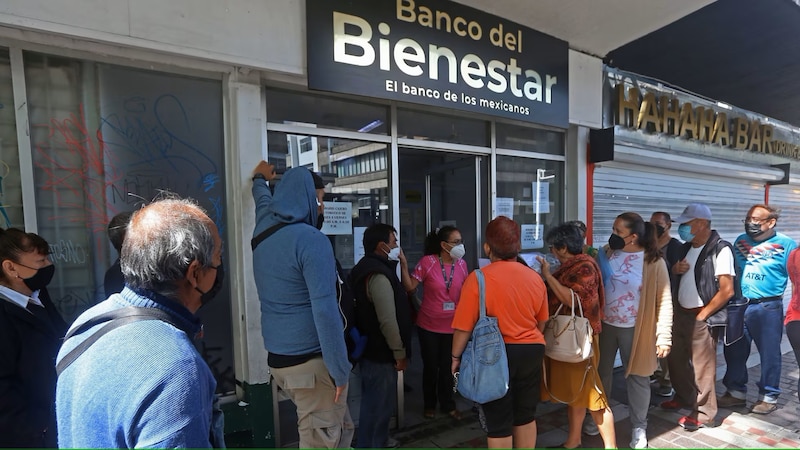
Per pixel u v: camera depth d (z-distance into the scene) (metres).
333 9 2.70
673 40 5.22
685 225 3.30
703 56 5.72
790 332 3.21
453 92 3.27
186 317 0.99
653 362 2.81
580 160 4.31
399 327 2.52
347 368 1.78
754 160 6.58
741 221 6.34
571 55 4.09
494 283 2.22
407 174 4.56
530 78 3.74
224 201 2.58
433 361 3.27
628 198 4.80
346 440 2.20
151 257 0.94
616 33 3.89
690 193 5.53
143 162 2.36
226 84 2.53
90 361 0.86
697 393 3.15
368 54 2.85
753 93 6.94
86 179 2.21
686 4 3.45
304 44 2.63
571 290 2.51
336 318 1.74
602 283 2.73
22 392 1.55
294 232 1.81
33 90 2.09
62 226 2.16
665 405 3.49
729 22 4.74
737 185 6.27
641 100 4.89
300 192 1.91
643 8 3.49
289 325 1.79
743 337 3.50
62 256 2.16
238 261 2.56
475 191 3.91
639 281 2.78
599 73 4.35
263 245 1.89
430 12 3.12
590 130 4.36
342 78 2.75
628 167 4.77
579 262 2.57
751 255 3.50
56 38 2.05
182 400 0.84
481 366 2.12
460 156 3.97
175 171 2.45
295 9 2.59
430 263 3.25
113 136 2.28
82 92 2.20
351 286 2.50
